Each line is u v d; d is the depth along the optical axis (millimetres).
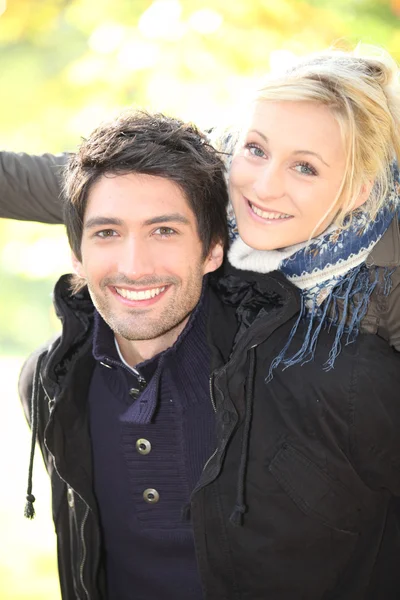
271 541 1789
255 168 1839
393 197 1944
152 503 1856
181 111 3695
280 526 1781
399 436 1734
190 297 1766
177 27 3625
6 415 5129
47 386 1862
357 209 1899
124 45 3727
